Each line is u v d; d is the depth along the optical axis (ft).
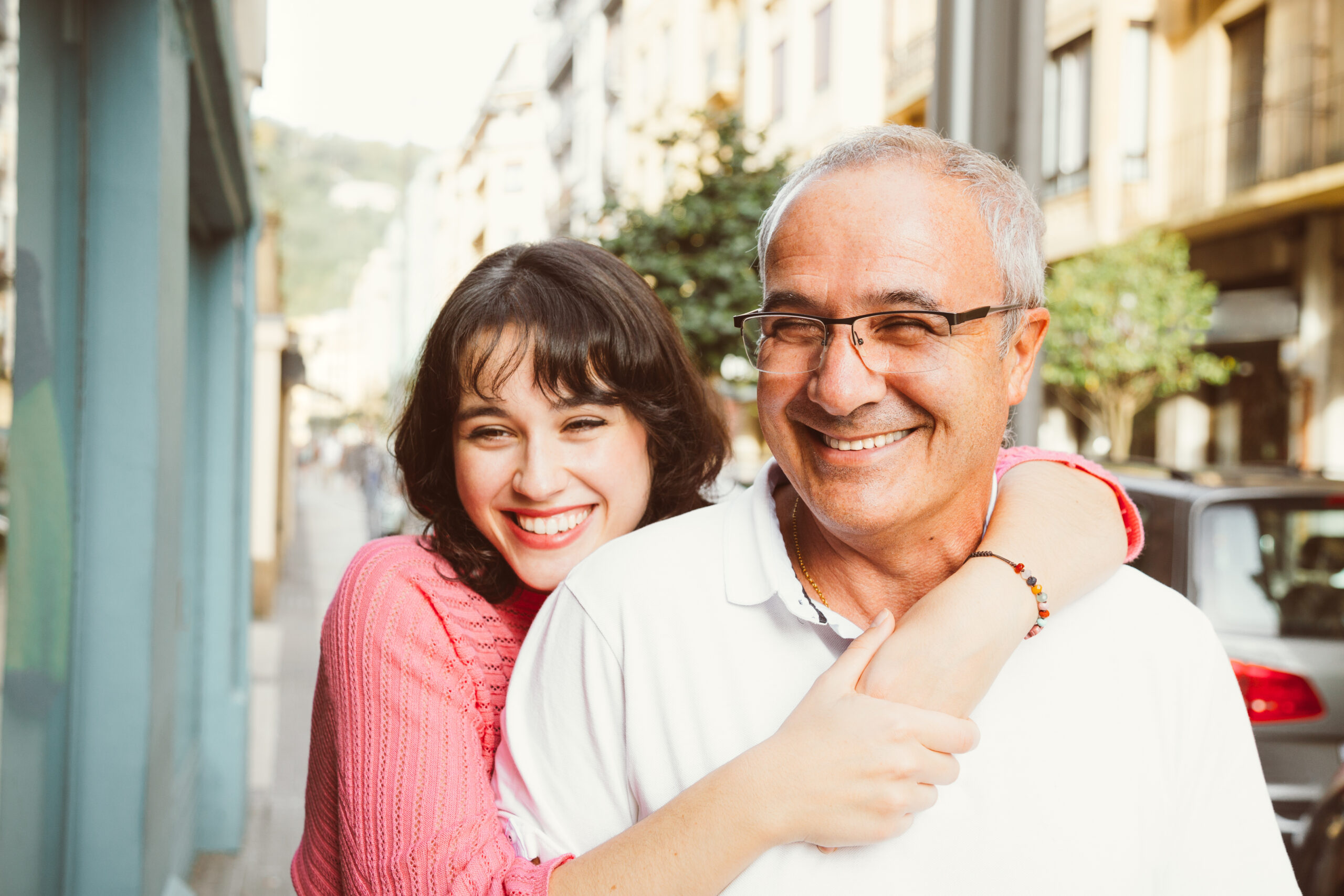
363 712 4.25
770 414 3.77
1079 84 44.16
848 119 49.34
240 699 15.31
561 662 4.09
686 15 68.03
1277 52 37.19
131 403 7.81
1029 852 3.47
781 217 3.71
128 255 7.79
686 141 32.76
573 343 4.61
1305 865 9.86
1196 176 39.75
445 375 4.73
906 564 3.89
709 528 4.10
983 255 3.57
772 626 3.81
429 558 4.79
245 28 14.70
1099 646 3.73
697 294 30.73
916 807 3.22
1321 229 36.42
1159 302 34.04
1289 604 10.96
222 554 15.51
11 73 6.73
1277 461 37.42
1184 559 11.28
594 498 4.88
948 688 3.29
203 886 13.74
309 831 4.81
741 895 3.50
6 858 6.89
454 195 175.63
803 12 53.93
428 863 3.86
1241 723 3.78
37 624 7.31
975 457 3.66
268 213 49.03
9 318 6.75
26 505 7.08
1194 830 3.67
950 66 8.70
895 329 3.50
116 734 7.82
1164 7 41.55
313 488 146.82
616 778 3.91
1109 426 37.40
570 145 100.99
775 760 3.26
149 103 7.81
